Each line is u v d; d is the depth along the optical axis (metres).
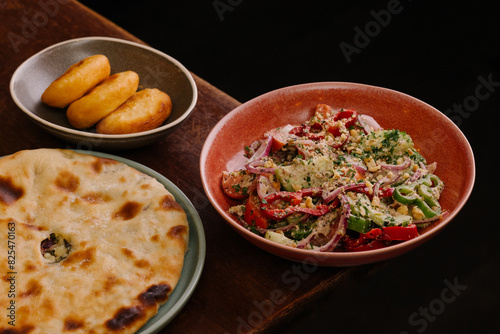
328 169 1.39
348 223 1.30
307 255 1.21
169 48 3.60
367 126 1.57
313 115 1.64
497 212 2.86
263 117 1.60
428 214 1.34
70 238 1.30
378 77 3.36
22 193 1.37
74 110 1.59
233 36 3.67
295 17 3.77
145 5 3.89
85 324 1.14
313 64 3.47
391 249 1.20
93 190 1.40
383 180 1.40
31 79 1.71
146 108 1.61
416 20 3.69
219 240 1.42
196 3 3.91
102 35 2.04
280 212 1.33
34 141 1.65
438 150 1.51
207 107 1.82
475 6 3.77
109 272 1.23
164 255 1.27
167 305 1.23
